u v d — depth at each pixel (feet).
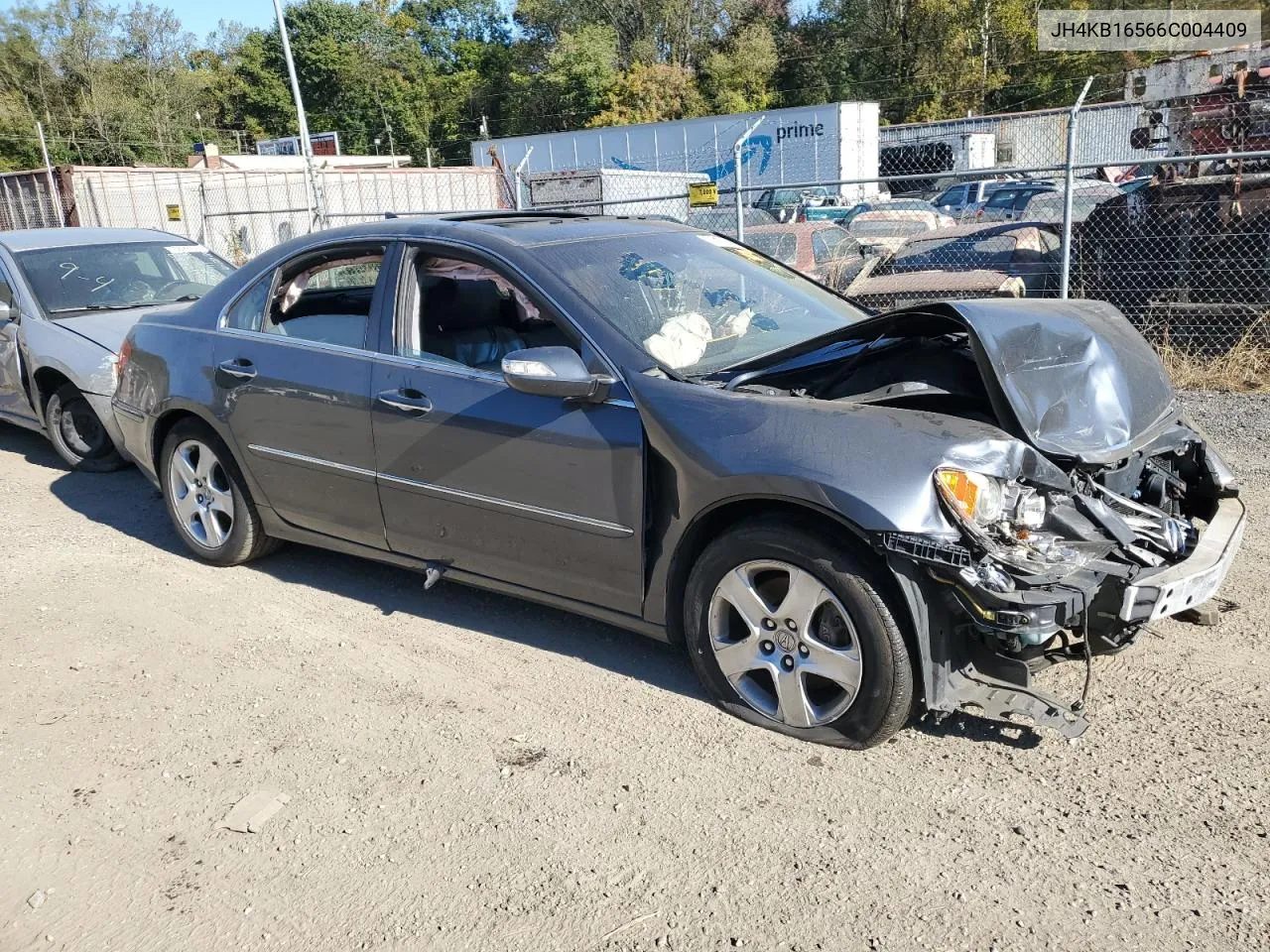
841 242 41.55
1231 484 12.71
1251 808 9.87
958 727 11.50
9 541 18.83
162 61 211.41
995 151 82.58
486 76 228.43
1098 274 32.24
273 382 15.24
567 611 13.98
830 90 179.11
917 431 10.45
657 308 13.20
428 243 14.05
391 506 14.24
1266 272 29.73
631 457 11.82
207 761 11.53
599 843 9.83
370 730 12.03
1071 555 10.18
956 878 9.12
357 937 8.79
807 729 11.25
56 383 23.36
